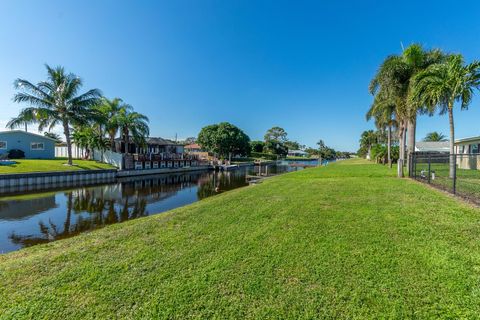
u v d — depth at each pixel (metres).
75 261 3.98
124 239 4.98
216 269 3.51
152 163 35.47
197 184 23.45
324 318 2.50
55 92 24.03
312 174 19.03
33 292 3.11
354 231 4.84
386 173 17.58
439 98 12.26
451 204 6.84
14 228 8.79
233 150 57.09
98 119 26.59
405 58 16.39
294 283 3.10
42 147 30.56
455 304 2.60
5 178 17.55
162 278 3.32
